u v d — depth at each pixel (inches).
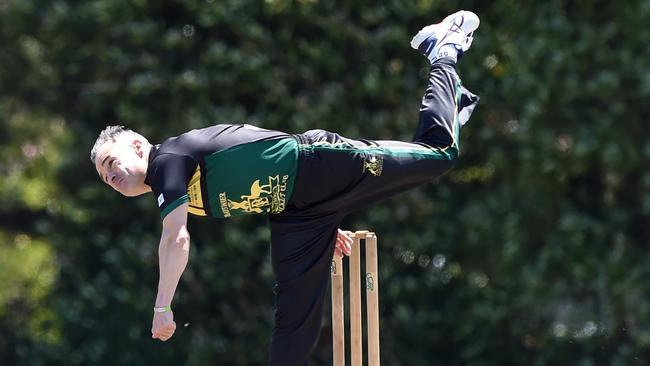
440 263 1234.0
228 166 621.0
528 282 1172.5
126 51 1241.4
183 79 1203.9
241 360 1251.8
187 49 1227.2
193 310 1255.5
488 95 1196.5
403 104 1200.2
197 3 1206.3
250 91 1219.2
